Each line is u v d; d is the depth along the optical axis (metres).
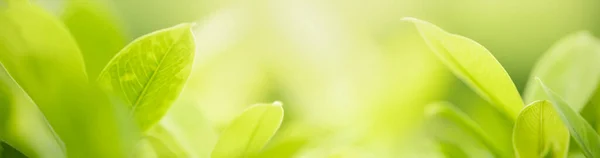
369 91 0.70
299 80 0.71
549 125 0.54
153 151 0.56
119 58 0.52
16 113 0.49
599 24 2.50
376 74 0.70
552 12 2.36
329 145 0.65
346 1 0.72
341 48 0.71
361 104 0.69
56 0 0.57
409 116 0.68
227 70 0.69
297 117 0.71
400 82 0.69
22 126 0.50
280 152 0.60
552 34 2.35
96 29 0.57
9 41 0.49
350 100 0.69
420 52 0.70
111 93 0.52
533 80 0.62
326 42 0.71
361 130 0.67
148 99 0.52
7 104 0.49
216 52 0.68
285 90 0.72
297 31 0.71
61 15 0.57
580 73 0.62
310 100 0.71
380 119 0.67
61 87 0.49
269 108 0.55
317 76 0.71
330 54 0.71
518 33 2.19
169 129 0.57
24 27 0.49
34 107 0.49
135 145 0.51
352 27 0.72
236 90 0.69
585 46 0.63
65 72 0.49
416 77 0.69
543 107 0.54
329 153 0.63
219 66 0.68
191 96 0.59
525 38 2.22
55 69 0.49
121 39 0.57
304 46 0.71
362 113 0.68
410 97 0.68
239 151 0.55
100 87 0.50
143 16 1.83
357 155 0.63
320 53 0.71
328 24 0.72
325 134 0.67
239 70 0.69
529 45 2.24
